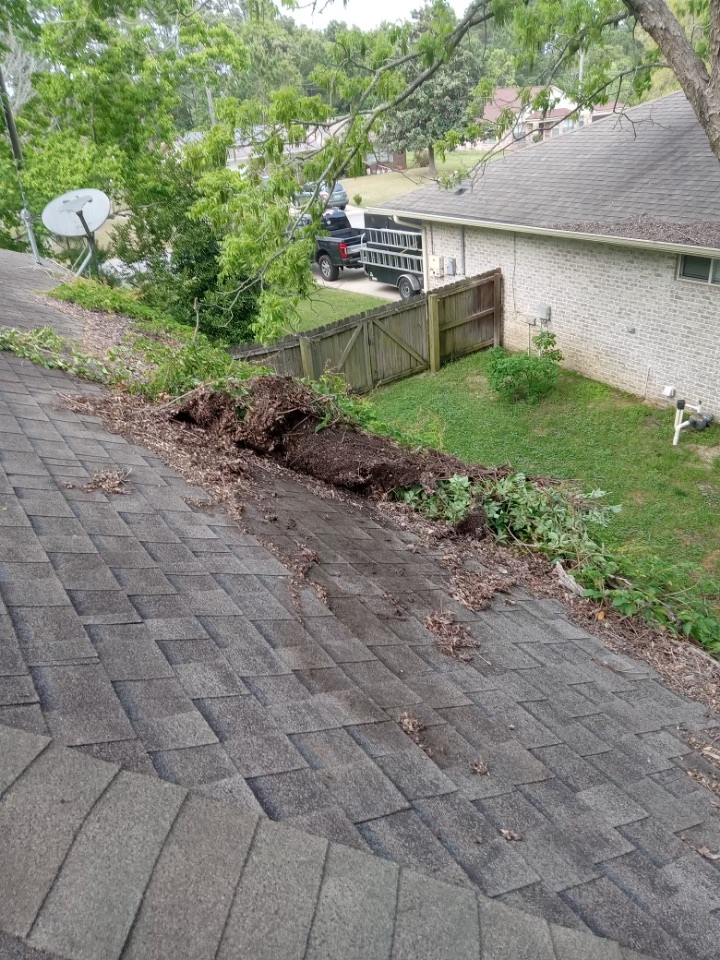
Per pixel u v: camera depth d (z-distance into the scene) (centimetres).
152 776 189
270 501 495
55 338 734
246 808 192
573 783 279
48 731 196
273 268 939
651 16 659
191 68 1845
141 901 155
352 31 862
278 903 165
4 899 146
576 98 967
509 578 515
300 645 309
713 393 1140
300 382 745
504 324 1535
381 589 416
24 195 1864
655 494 984
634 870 237
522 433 1187
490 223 1401
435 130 2775
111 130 1847
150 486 438
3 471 383
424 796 236
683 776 313
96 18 1661
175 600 304
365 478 601
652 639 475
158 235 1667
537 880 214
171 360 685
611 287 1248
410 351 1459
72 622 257
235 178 941
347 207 3272
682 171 1259
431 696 311
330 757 236
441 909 180
